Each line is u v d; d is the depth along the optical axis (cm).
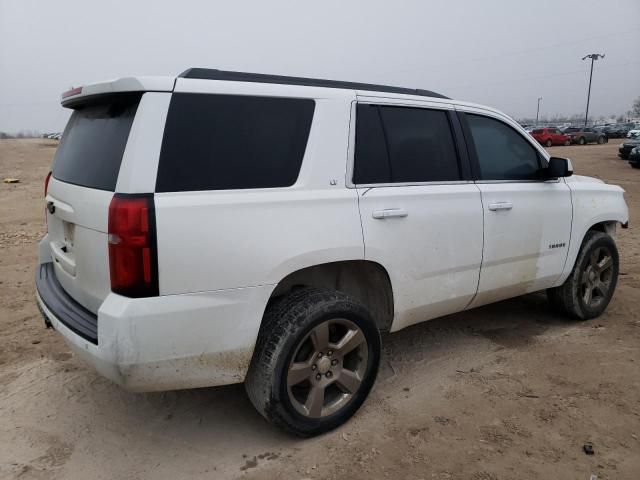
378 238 308
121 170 241
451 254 350
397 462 276
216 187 258
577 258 448
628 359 388
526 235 397
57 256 311
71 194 278
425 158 345
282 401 278
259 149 273
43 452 290
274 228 268
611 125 5188
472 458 278
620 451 282
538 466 271
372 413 324
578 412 319
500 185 384
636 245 768
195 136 254
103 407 336
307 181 286
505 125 402
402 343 427
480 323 468
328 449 289
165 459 285
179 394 352
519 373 370
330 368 297
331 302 286
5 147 3650
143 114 244
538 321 471
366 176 312
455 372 375
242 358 267
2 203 1244
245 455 287
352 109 311
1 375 376
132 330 235
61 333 273
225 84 268
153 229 236
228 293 257
